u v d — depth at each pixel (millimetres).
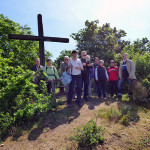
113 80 5773
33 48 13273
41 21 5086
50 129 2873
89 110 3941
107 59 13297
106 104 4527
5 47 11016
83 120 3266
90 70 5000
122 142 2379
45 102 3766
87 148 2227
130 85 5211
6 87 3305
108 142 2379
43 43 5137
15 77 3775
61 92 5312
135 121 3213
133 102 4723
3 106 3100
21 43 12469
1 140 2445
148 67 6770
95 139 2311
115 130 2777
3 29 10961
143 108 4125
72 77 4262
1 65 4027
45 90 4125
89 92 5668
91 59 14352
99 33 16016
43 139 2500
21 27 12812
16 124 2848
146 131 2746
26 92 3551
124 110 3791
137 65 7004
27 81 3652
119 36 20203
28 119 3074
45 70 4375
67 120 3299
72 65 4234
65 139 2486
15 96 3389
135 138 2494
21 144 2352
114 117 3367
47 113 3678
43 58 5152
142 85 4957
